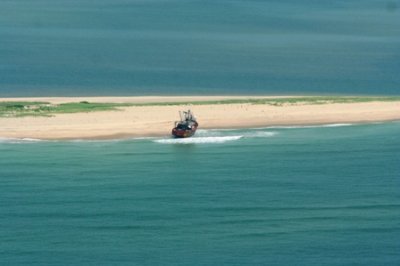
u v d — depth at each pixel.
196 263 194.50
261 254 199.00
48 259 196.75
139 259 196.75
